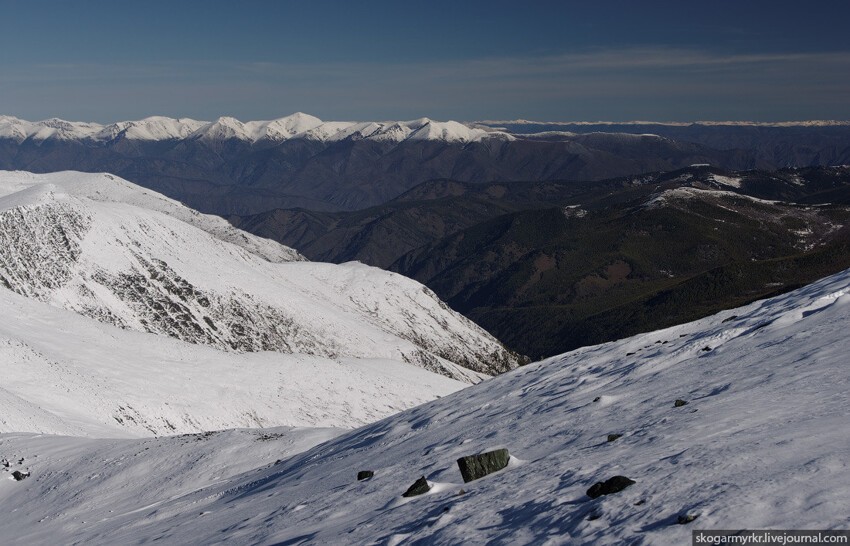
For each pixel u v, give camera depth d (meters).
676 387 17.47
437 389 120.81
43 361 73.25
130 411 73.38
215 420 82.06
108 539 25.09
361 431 30.73
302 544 14.06
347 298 199.62
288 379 99.62
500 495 12.23
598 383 21.61
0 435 47.47
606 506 9.38
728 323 23.44
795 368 15.10
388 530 12.69
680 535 7.76
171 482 34.38
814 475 8.28
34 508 34.78
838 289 21.48
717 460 9.90
